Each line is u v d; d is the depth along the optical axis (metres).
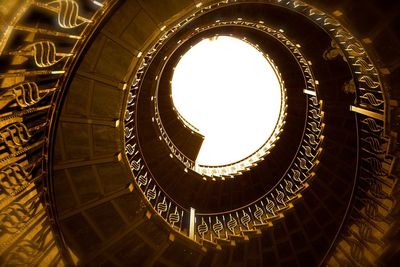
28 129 4.41
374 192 6.57
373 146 6.83
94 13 4.68
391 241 5.81
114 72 5.38
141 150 9.70
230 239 7.69
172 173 10.42
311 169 8.38
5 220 4.52
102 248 6.37
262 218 9.12
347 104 8.38
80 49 4.75
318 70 8.90
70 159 5.57
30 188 4.85
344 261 6.89
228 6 8.50
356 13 5.53
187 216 9.55
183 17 5.56
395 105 5.84
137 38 5.33
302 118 10.48
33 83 3.96
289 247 8.05
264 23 8.84
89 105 5.42
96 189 6.02
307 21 8.47
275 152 10.65
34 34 4.06
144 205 6.52
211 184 10.52
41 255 5.21
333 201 8.03
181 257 7.00
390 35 5.50
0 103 4.03
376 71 5.86
